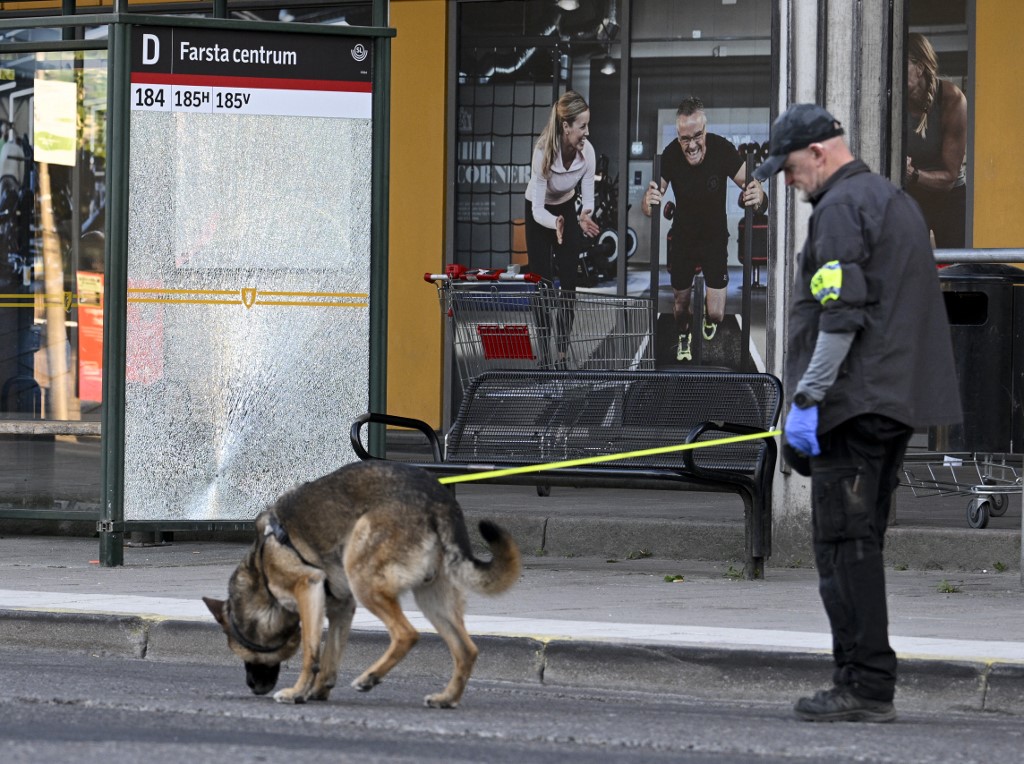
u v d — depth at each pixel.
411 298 31.95
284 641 13.27
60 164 22.30
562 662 14.46
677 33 30.95
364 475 12.95
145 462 20.30
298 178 20.70
